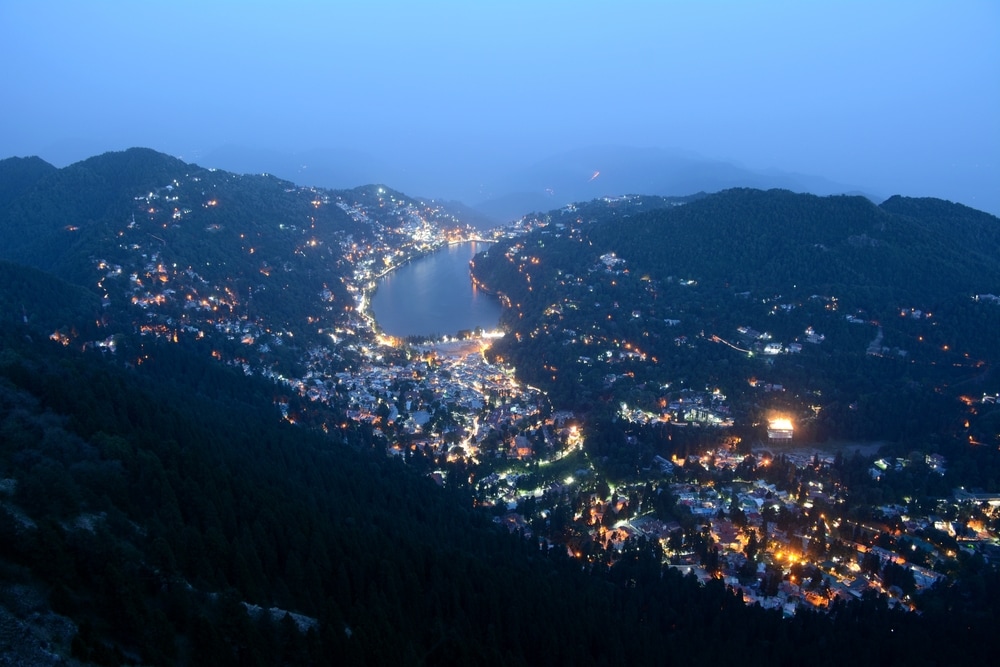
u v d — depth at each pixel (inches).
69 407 5295.3
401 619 4697.3
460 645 4478.3
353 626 4419.3
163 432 5925.2
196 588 4148.6
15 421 4773.6
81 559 3811.5
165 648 3602.4
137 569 3922.2
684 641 5713.6
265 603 4367.6
